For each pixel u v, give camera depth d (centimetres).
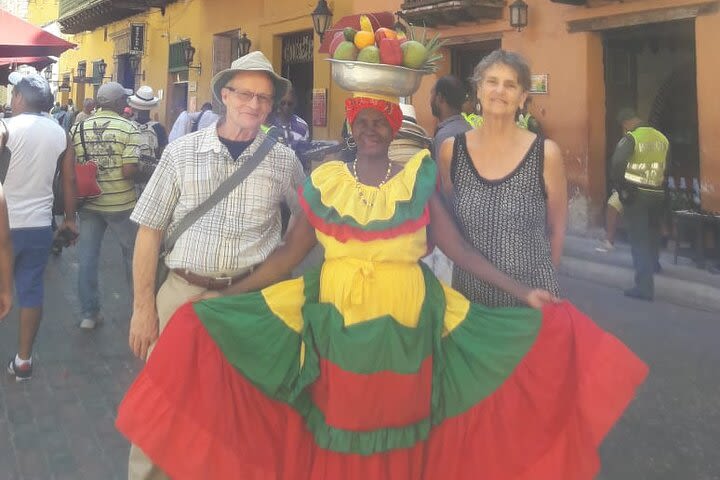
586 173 920
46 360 495
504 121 269
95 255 564
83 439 379
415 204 240
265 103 274
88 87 2591
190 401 238
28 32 663
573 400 241
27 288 442
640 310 650
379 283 239
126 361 498
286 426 250
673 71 984
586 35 902
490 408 249
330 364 239
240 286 264
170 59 1905
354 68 241
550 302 254
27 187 425
